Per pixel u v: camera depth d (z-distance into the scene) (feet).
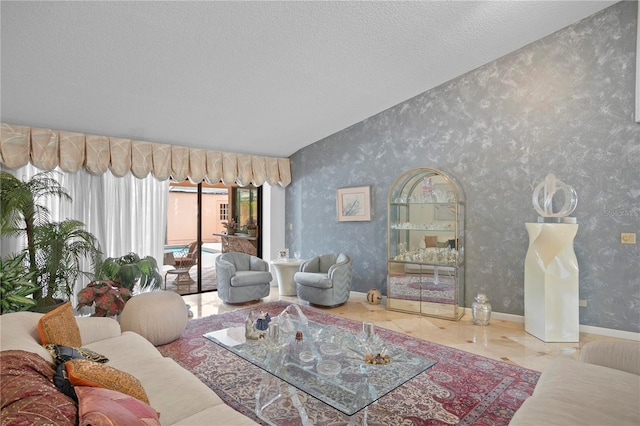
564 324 12.28
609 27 12.80
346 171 20.11
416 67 14.62
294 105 16.25
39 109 13.37
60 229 13.52
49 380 4.75
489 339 12.62
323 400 6.70
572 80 13.53
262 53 11.96
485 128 15.47
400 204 16.99
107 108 14.05
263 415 7.77
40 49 10.32
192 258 20.93
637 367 6.53
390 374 7.72
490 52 14.42
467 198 15.98
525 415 5.26
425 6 10.90
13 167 13.73
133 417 4.00
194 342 12.15
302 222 22.33
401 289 16.55
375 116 18.92
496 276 15.26
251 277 17.52
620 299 12.75
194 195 20.89
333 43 11.98
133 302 11.64
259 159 21.42
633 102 12.44
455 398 8.53
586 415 5.10
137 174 16.72
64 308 7.62
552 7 12.15
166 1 9.16
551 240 12.35
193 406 5.74
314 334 10.14
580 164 13.41
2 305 10.80
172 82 12.94
